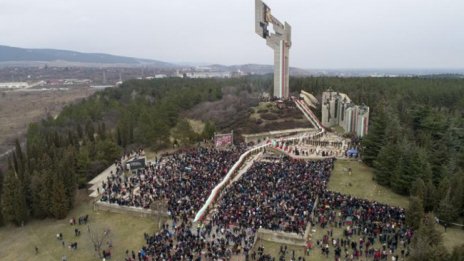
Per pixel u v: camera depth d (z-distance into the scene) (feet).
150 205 203.72
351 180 242.78
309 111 423.64
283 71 456.45
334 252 162.61
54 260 173.88
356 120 364.38
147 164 279.49
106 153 294.25
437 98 458.09
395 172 225.35
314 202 197.06
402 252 156.35
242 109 431.43
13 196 211.41
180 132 334.85
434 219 165.99
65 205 217.77
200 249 163.53
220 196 210.38
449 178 218.79
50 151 273.95
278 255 163.53
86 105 464.24
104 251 170.81
